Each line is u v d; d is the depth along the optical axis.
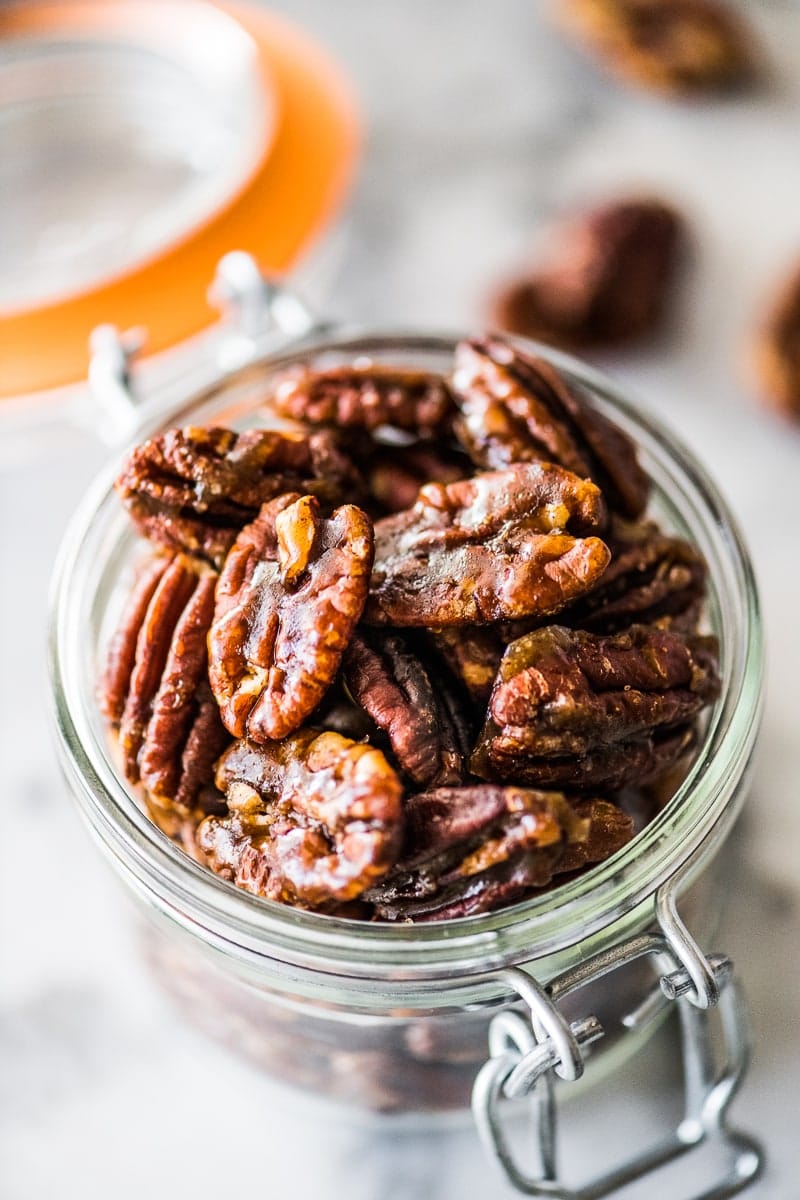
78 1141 0.30
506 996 0.24
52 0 0.42
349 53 0.46
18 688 0.34
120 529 0.27
